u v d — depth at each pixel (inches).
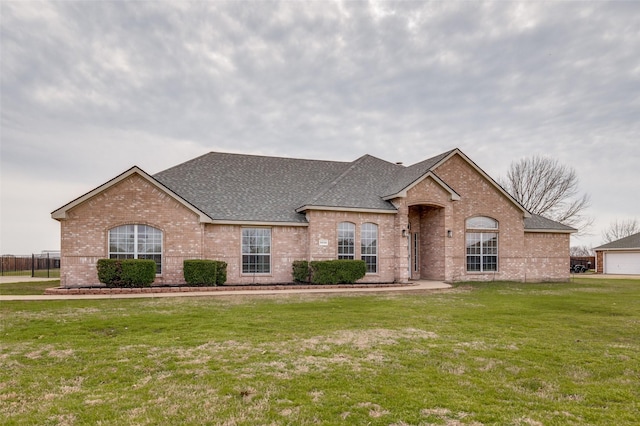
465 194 959.0
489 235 978.1
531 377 249.1
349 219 842.2
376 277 850.1
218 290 694.5
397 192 854.5
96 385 229.8
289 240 832.3
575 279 1163.9
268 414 189.2
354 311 487.2
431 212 948.6
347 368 261.4
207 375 246.5
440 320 434.0
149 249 733.3
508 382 239.3
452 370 259.9
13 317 430.0
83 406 197.9
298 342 328.8
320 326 394.3
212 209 806.5
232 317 437.1
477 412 194.1
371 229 863.1
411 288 762.2
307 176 1008.9
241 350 303.0
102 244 709.3
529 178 1941.4
